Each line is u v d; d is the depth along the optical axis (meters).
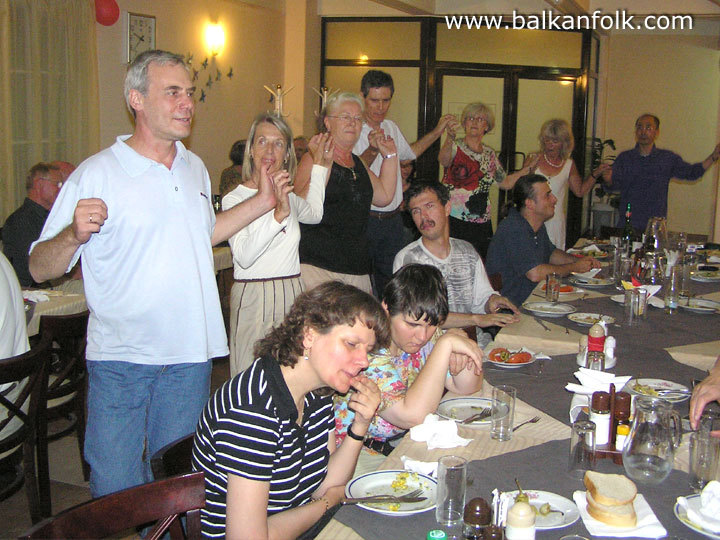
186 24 6.23
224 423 1.51
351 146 3.59
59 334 2.67
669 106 9.99
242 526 1.47
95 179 2.17
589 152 9.54
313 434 1.69
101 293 2.23
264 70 7.55
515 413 2.08
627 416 1.83
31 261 2.13
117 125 5.65
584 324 3.06
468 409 2.11
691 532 1.44
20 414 2.48
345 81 8.23
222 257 5.01
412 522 1.48
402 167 6.03
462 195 5.57
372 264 4.60
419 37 7.99
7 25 4.59
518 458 1.77
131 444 2.27
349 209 3.57
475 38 8.09
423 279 2.07
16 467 2.64
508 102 8.28
